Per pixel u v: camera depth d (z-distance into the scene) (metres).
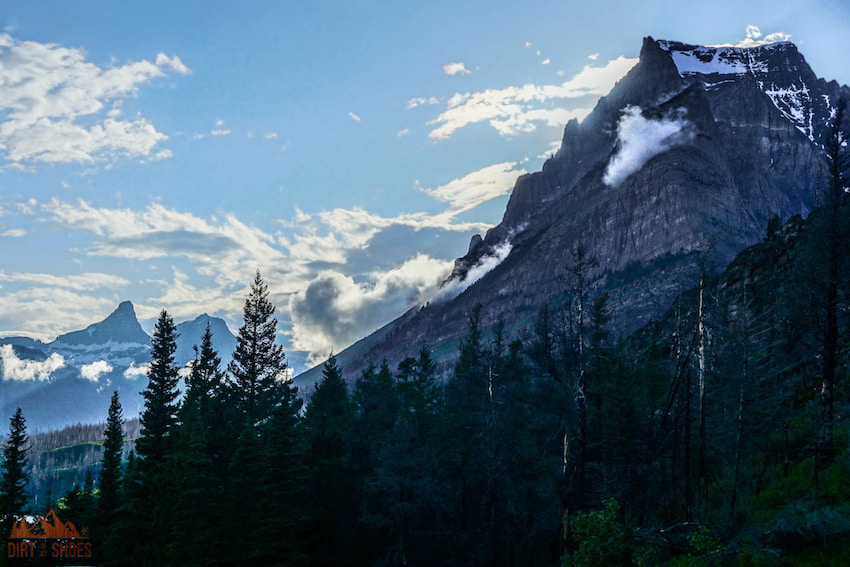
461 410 69.19
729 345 54.00
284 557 62.53
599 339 61.78
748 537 36.62
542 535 59.66
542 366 62.69
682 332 56.78
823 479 43.94
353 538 66.31
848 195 47.53
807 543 35.69
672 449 56.78
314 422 83.56
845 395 51.59
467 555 61.47
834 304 46.34
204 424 74.00
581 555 37.19
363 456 72.50
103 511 85.75
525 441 63.09
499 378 69.06
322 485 68.19
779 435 54.09
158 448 81.38
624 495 53.94
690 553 37.75
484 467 62.94
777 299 61.44
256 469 64.38
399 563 61.12
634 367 67.44
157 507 70.69
